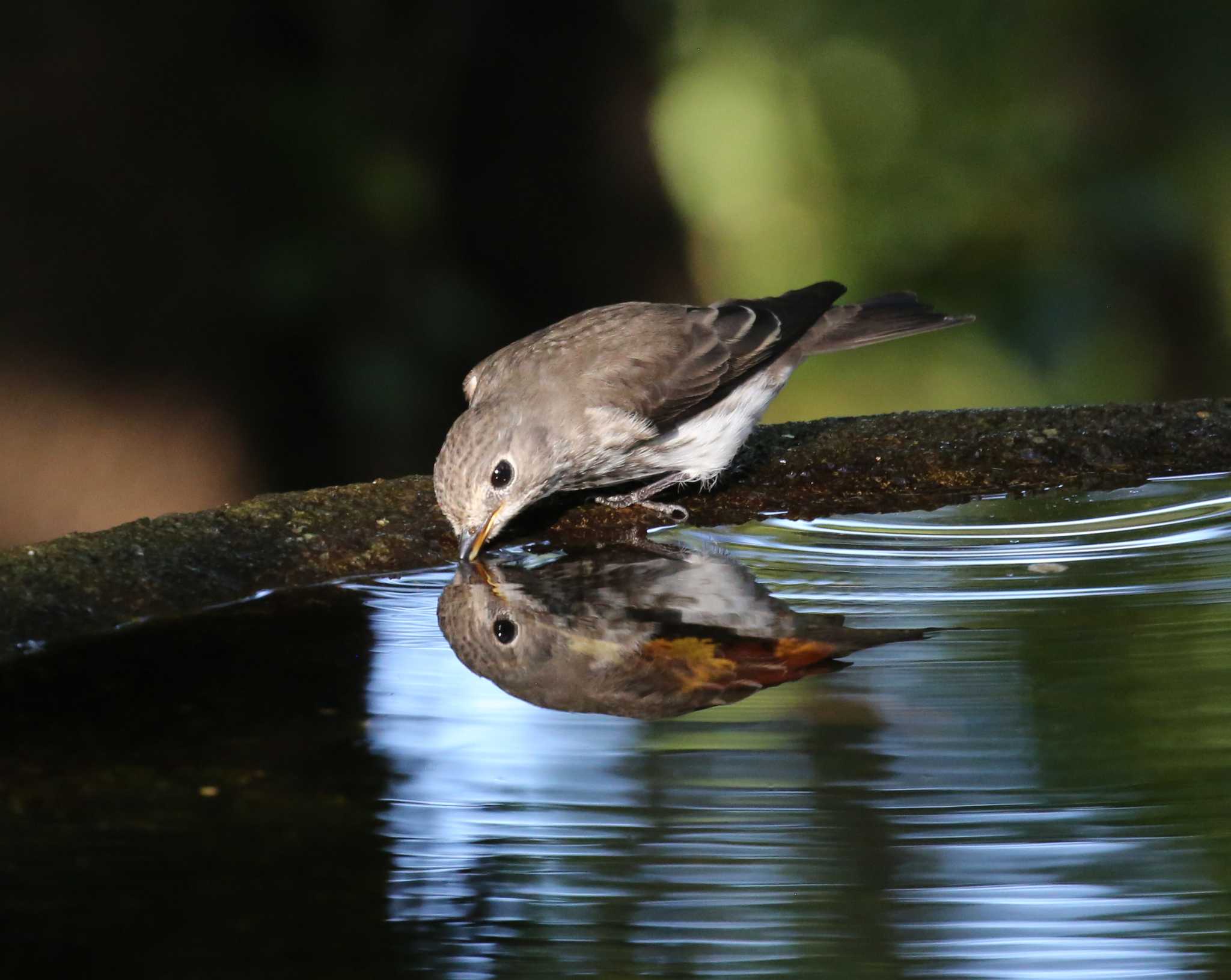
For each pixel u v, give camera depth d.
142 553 6.85
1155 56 15.75
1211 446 8.69
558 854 4.77
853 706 5.80
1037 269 15.68
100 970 4.02
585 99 16.84
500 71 16.36
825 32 16.55
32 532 13.63
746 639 6.54
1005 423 8.86
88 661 6.06
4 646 6.09
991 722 5.61
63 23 13.49
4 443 13.55
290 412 14.39
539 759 5.38
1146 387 15.73
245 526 7.33
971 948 4.36
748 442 8.89
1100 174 15.74
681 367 8.63
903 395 16.48
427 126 15.34
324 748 5.39
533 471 8.15
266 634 6.49
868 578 7.27
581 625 6.73
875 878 4.66
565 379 8.41
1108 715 5.61
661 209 17.25
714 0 16.97
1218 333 15.78
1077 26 15.87
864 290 16.45
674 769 5.32
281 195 14.12
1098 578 7.10
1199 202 15.63
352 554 7.39
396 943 4.25
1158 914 4.47
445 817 4.93
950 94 16.23
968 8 16.00
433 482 8.05
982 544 7.66
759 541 7.91
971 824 4.93
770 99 16.80
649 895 4.55
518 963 4.26
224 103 13.89
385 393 14.18
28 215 13.59
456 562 7.65
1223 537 7.57
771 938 4.42
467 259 16.59
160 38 13.73
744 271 17.02
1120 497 8.30
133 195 13.76
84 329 13.77
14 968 4.01
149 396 13.96
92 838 4.69
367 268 14.23
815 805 5.07
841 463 8.70
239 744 5.39
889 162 16.38
